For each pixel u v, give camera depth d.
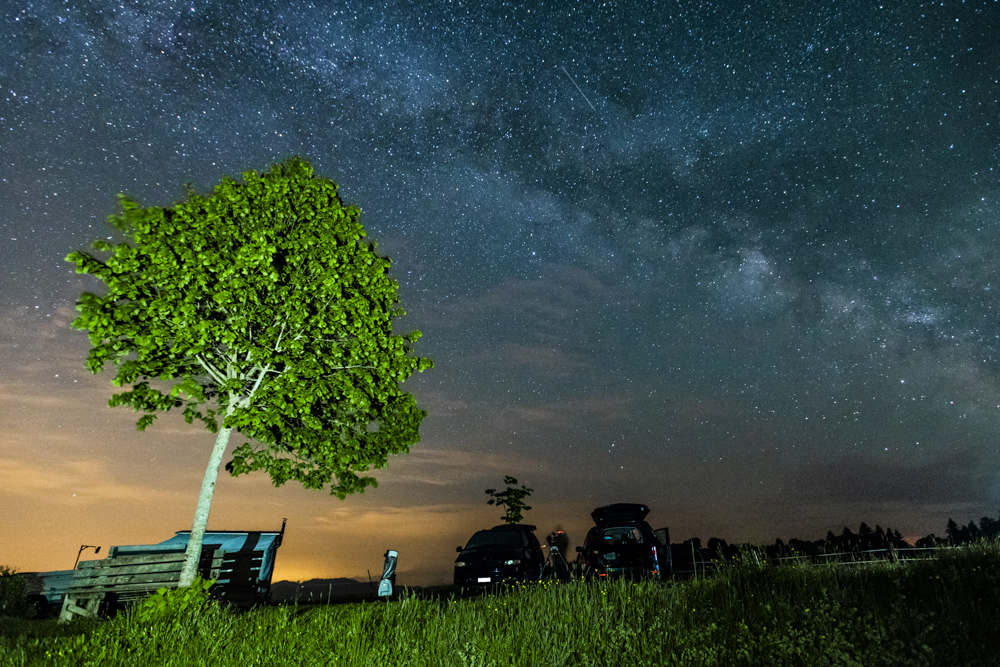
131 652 6.48
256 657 6.03
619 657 5.18
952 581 6.60
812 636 4.89
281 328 11.51
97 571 12.58
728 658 4.77
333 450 11.80
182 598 7.72
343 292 11.96
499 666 5.24
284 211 11.67
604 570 13.59
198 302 11.05
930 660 4.27
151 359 10.98
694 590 7.82
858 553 9.62
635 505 15.98
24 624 10.68
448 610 7.59
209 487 11.02
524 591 8.45
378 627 6.95
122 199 10.45
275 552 15.00
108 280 10.15
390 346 11.93
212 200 11.18
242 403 11.55
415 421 12.84
